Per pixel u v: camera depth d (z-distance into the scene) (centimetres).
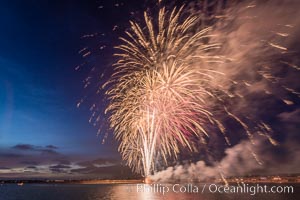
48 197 12731
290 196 12288
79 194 14650
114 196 12575
